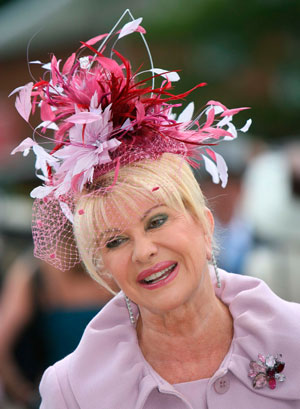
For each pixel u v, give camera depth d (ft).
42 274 21.71
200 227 12.16
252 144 33.45
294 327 12.68
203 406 12.42
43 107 11.94
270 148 32.55
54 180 12.34
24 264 22.35
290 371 12.41
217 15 68.33
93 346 13.11
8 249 24.39
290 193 26.27
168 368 12.76
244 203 26.86
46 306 21.52
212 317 12.71
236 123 67.41
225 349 12.85
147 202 11.60
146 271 11.80
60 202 12.23
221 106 12.44
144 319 12.75
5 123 59.36
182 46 68.80
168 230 11.73
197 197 12.13
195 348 12.68
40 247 12.60
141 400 12.29
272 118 67.21
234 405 12.29
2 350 21.76
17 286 21.93
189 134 12.48
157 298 11.92
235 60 68.59
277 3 67.41
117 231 11.73
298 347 12.46
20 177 33.73
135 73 12.46
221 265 24.38
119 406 12.48
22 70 57.98
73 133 11.89
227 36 68.90
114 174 11.72
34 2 58.70
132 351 12.94
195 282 12.02
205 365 12.72
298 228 25.30
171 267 11.96
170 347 12.69
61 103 11.96
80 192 12.05
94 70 12.49
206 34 68.95
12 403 22.00
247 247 25.22
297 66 68.03
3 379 21.79
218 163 12.72
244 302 13.04
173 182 11.76
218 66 68.64
